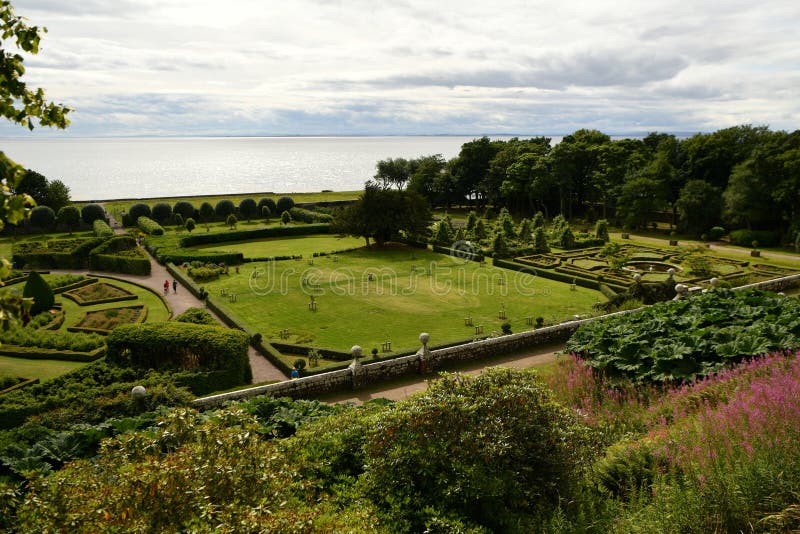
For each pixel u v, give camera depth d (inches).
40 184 2888.8
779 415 384.8
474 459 355.3
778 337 647.8
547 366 893.2
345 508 353.7
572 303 1573.6
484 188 3720.5
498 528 340.8
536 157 3265.3
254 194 4065.0
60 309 1496.1
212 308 1534.2
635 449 407.8
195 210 3287.4
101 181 7313.0
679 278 1750.7
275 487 304.3
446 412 378.3
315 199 3964.1
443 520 324.8
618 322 791.1
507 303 1578.5
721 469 341.7
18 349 1147.9
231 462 313.1
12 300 204.4
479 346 1032.8
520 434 376.5
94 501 267.6
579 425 422.3
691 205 2600.9
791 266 1919.3
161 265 2092.8
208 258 2052.2
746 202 2402.8
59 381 833.5
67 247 2091.5
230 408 382.6
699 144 2947.8
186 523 259.4
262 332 1330.0
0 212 192.4
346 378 908.0
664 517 308.0
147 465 291.3
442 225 2442.2
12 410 726.5
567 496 366.6
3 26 260.4
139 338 928.9
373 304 1568.7
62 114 285.7
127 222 2989.7
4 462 495.5
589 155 3248.0
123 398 717.9
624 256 2036.2
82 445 545.6
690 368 630.5
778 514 287.0
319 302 1590.8
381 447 377.7
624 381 641.6
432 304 1569.9
